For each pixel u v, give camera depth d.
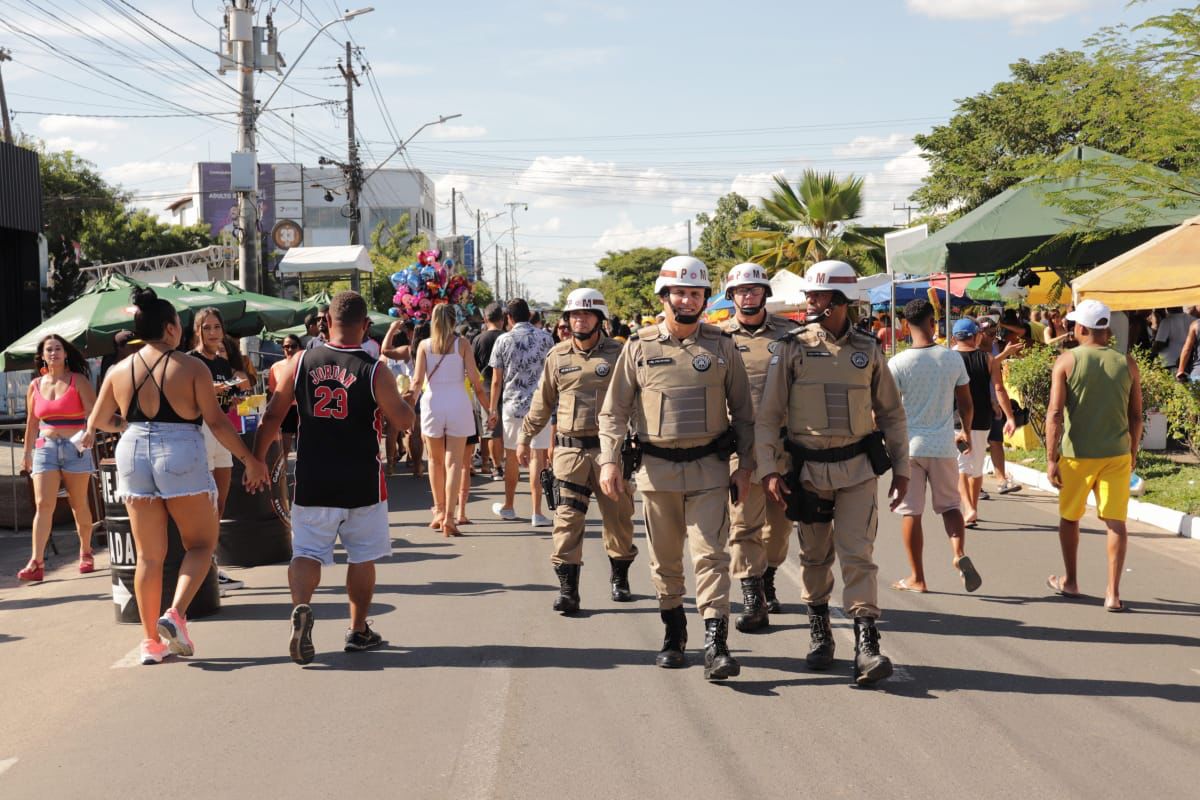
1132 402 7.26
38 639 7.00
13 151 20.81
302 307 16.33
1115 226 13.78
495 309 14.47
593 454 7.19
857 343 5.81
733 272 7.00
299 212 91.19
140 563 6.27
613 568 7.59
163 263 49.59
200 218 89.25
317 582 6.16
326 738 4.95
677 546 5.97
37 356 10.02
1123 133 13.90
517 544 9.80
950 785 4.35
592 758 4.66
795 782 4.39
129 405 6.20
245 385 8.69
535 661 6.11
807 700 5.40
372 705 5.39
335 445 6.12
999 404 12.41
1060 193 13.70
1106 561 8.82
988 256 14.34
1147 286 11.86
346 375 6.11
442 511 10.58
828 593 5.97
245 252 22.86
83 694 5.74
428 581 8.32
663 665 5.95
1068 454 7.34
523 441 7.57
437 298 17.33
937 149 33.59
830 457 5.73
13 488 11.69
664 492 5.83
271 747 4.86
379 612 7.35
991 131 31.88
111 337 11.26
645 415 5.84
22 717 5.41
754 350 6.97
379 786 4.40
